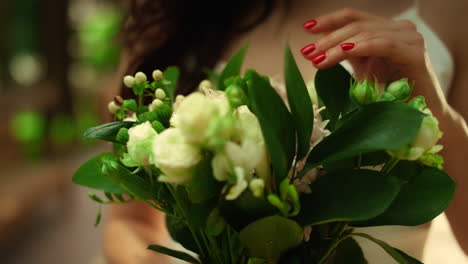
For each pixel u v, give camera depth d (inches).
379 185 25.1
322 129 27.7
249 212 25.5
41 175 163.0
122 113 30.2
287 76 26.1
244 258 27.3
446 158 33.9
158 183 27.3
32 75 249.0
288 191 24.4
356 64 33.0
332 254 28.2
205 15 51.1
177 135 24.6
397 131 24.5
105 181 29.3
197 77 50.7
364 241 37.0
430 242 45.8
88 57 247.4
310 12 48.7
